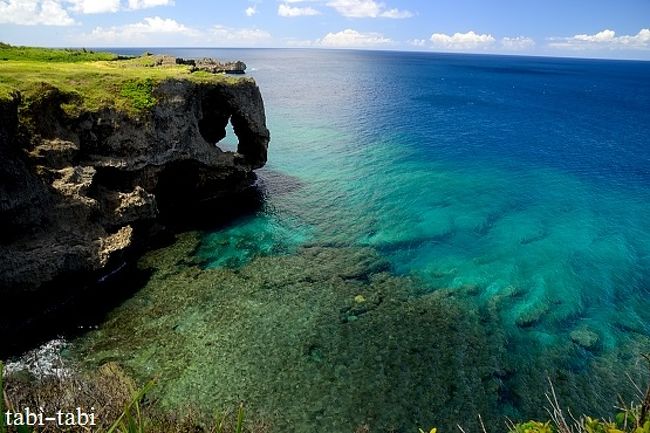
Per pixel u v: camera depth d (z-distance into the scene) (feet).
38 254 79.61
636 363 73.31
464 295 89.61
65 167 93.20
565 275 98.63
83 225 90.79
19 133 87.45
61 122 97.66
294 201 136.46
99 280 90.17
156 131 114.21
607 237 118.83
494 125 281.74
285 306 83.92
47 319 79.41
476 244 111.34
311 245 107.96
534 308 86.63
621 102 438.81
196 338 75.00
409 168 176.04
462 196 145.28
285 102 341.82
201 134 139.03
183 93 122.31
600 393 67.36
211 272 94.68
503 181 164.14
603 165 193.26
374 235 114.11
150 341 74.18
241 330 77.15
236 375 67.97
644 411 21.97
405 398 65.31
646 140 252.42
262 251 104.17
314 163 178.60
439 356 73.26
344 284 91.66
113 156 105.70
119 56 241.55
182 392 64.44
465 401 65.36
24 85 93.71
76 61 195.62
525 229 121.08
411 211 130.72
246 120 139.95
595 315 85.61
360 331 77.92
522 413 63.82
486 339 77.61
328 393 65.62
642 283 97.35
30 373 65.51
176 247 105.09
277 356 71.82
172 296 86.28
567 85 622.95
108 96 108.37
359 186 151.94
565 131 271.28
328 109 316.19
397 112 315.78
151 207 106.11
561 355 74.69
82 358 70.13
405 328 79.25
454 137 239.91
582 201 146.30
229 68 561.02
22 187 80.12
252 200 136.36
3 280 74.95
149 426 42.65
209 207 130.31
